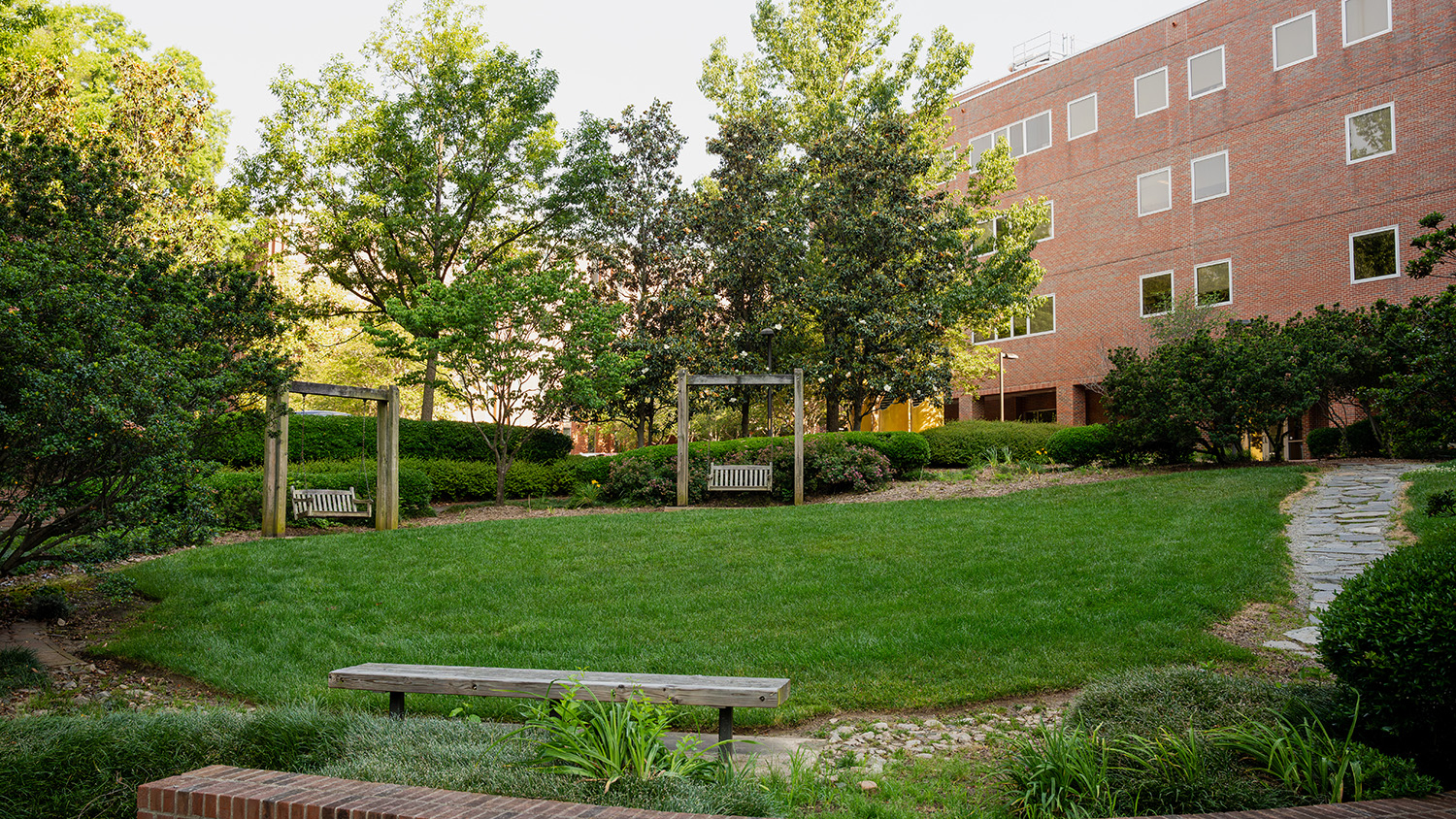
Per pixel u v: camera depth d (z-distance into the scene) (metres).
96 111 19.64
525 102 22.97
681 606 8.30
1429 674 3.95
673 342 21.03
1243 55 26.61
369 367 30.58
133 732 4.41
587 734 4.13
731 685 4.77
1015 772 4.18
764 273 20.98
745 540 11.26
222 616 8.24
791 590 8.69
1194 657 6.29
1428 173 22.77
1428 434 7.68
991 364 28.53
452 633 7.74
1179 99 28.09
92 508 7.07
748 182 21.41
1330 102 24.72
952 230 21.36
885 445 17.72
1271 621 7.22
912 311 20.16
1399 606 4.21
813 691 6.04
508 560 10.43
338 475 15.18
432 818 3.07
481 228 24.23
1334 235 24.50
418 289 20.80
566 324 18.69
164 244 9.66
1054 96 31.59
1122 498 12.95
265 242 22.44
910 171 20.98
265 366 8.65
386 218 21.91
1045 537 10.41
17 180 8.17
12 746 4.15
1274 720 4.45
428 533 12.40
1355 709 4.27
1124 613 7.30
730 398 23.06
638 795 3.69
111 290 7.15
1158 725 4.41
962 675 6.20
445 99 22.36
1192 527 10.48
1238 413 16.41
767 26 24.84
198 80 25.50
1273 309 25.69
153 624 8.09
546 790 3.72
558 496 19.67
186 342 7.92
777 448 17.17
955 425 21.62
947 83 24.36
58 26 21.94
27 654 6.92
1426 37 22.94
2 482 6.54
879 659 6.60
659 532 12.06
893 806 4.03
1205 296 25.77
